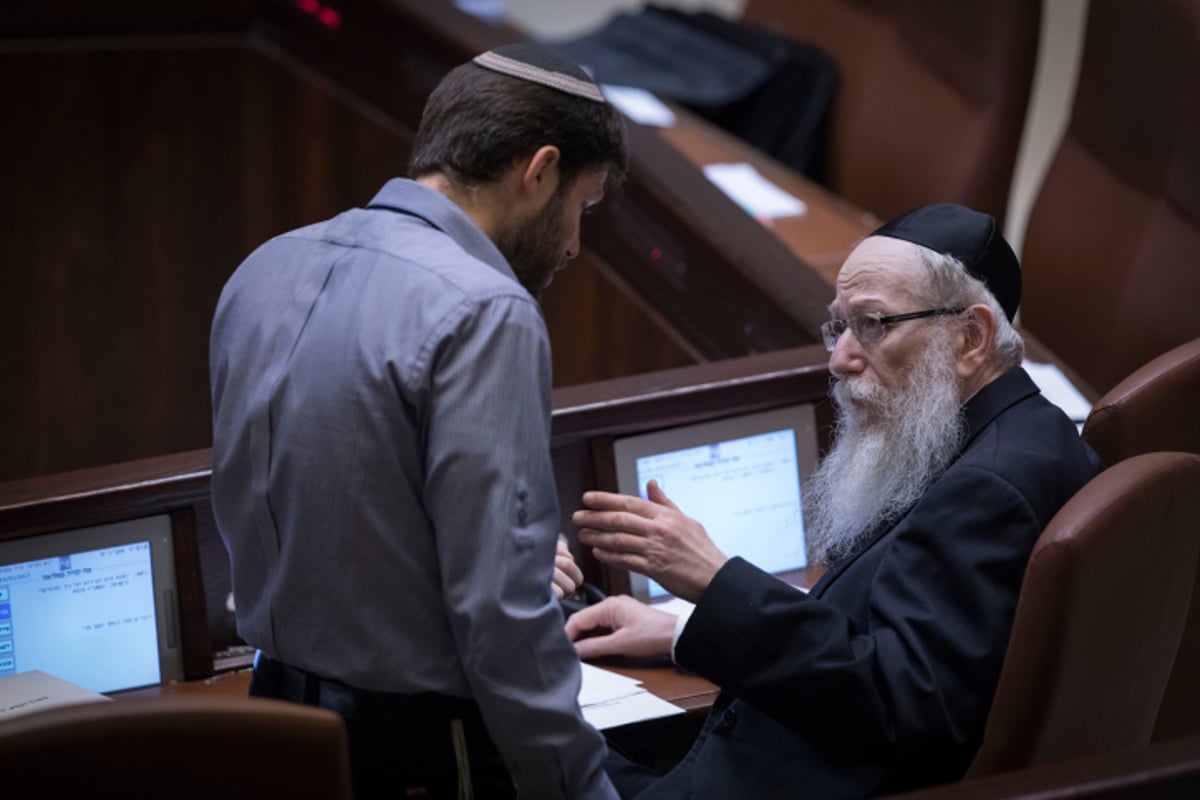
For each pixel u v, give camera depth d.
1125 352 10.55
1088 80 11.27
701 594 5.55
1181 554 5.43
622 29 15.05
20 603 6.13
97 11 12.78
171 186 13.26
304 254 5.05
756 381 7.17
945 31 12.77
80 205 13.10
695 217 9.77
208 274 13.49
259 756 4.09
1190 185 10.18
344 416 4.66
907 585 5.36
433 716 4.96
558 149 4.97
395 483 4.68
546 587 4.66
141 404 13.55
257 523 4.95
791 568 7.30
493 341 4.57
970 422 5.78
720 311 9.70
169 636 6.39
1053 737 5.16
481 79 5.01
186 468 6.41
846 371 5.98
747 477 7.23
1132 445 6.40
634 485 7.03
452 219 4.93
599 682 6.25
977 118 12.38
